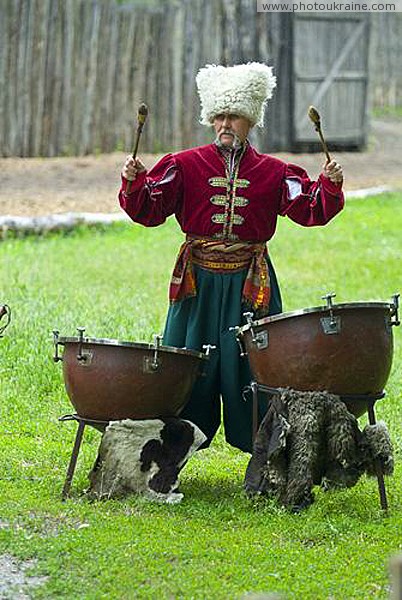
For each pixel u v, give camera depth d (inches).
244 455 695.7
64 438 710.5
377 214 1675.7
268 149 2134.6
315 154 2178.9
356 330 551.8
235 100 594.2
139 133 572.4
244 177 602.2
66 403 776.9
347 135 2210.9
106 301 1064.8
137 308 1032.8
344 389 559.8
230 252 603.8
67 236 1499.8
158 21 1991.9
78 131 1973.4
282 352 557.0
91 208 1633.9
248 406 613.6
